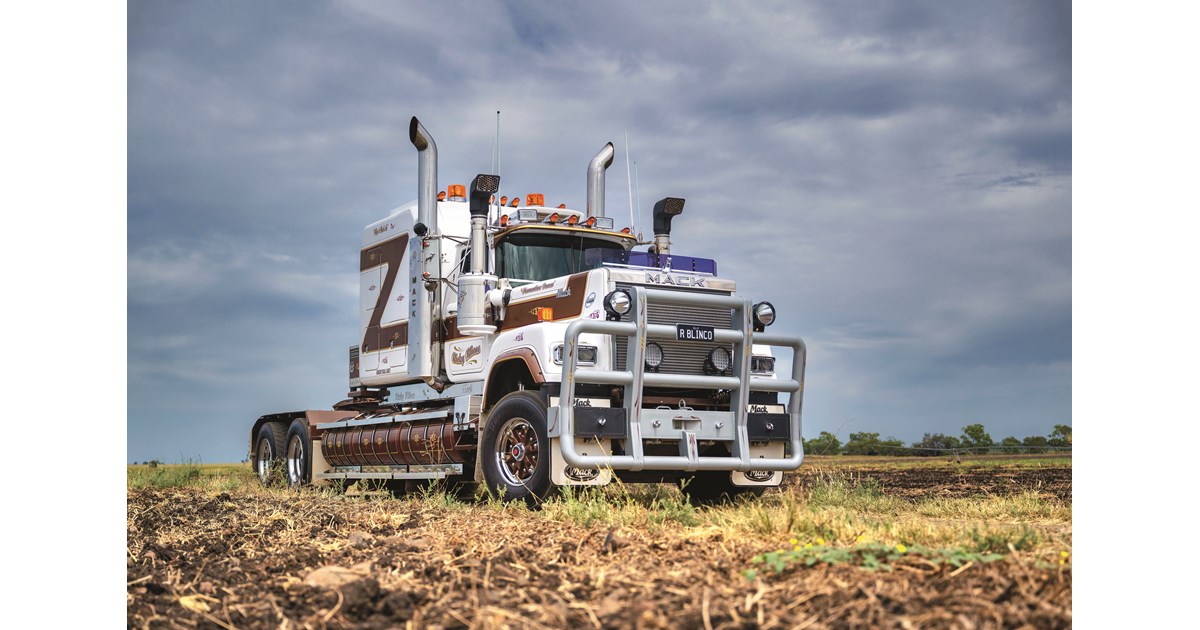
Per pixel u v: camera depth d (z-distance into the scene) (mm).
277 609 4320
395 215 11688
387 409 11898
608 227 10586
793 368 9281
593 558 5281
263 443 14008
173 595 4785
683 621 3717
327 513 8258
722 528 6230
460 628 3859
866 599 3920
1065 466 16703
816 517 6211
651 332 8398
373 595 4434
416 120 10250
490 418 9109
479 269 9688
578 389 8500
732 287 9336
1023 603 3846
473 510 8500
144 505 9656
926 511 8617
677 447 9164
